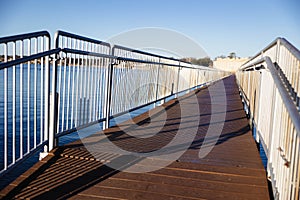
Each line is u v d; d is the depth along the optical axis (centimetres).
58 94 349
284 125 232
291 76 296
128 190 261
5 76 251
